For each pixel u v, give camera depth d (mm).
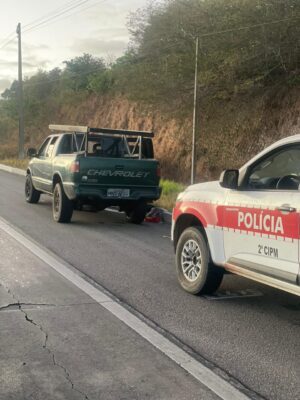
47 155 13148
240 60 16562
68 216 11547
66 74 41156
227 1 17062
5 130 48000
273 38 15812
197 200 6660
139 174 11547
